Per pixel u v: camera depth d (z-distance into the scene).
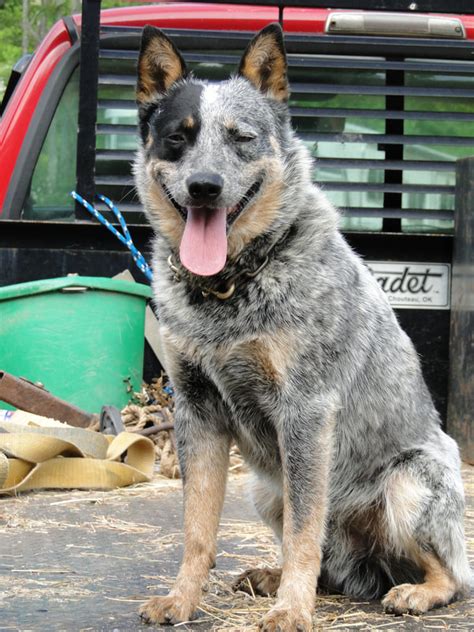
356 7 3.00
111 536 2.21
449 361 3.06
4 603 1.88
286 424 1.91
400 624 1.86
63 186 3.10
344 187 3.06
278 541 2.09
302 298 1.92
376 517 2.00
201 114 1.97
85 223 2.96
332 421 1.92
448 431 3.05
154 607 1.83
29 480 2.47
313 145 3.08
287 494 1.90
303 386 1.92
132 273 3.02
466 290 2.98
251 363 1.93
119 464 2.54
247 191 1.95
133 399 2.92
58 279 2.86
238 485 2.63
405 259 3.07
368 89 3.06
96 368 2.88
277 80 2.06
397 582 2.02
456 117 3.06
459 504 1.97
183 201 1.95
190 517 1.92
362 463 1.99
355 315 1.98
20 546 2.13
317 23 3.11
